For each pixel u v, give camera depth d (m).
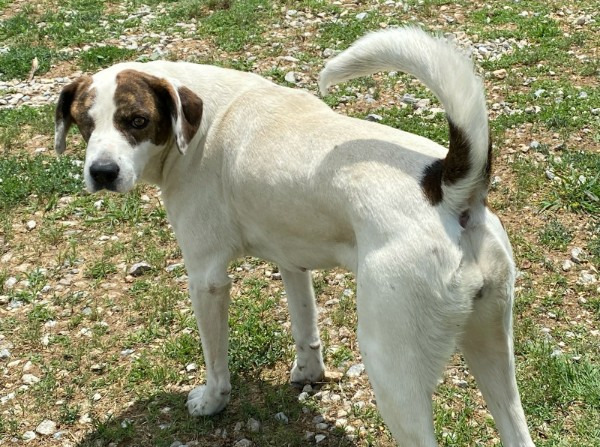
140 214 3.97
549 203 3.83
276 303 3.56
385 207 2.75
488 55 5.18
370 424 3.17
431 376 2.76
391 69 2.78
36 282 3.69
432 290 2.72
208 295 3.08
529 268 3.60
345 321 3.46
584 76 4.79
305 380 3.28
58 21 6.52
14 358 3.41
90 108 2.97
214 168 3.01
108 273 3.72
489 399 2.88
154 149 3.01
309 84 4.98
